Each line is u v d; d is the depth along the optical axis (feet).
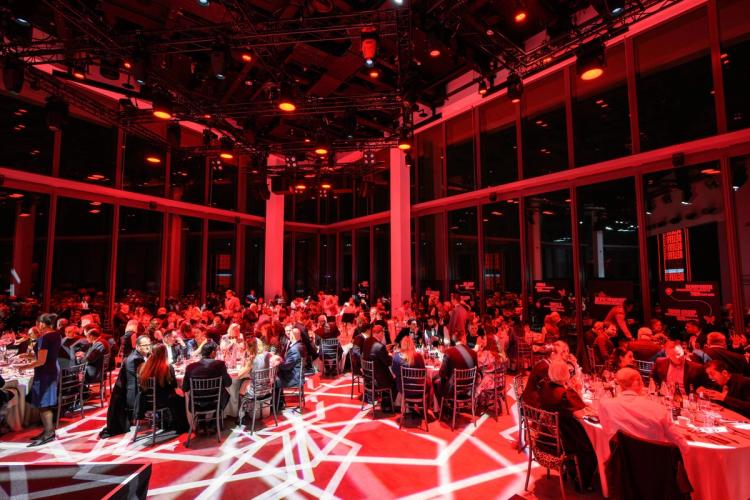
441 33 21.17
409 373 17.47
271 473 13.21
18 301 29.07
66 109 23.70
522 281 31.65
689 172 22.98
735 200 21.18
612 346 20.66
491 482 12.58
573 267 28.35
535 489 12.13
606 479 9.07
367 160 41.45
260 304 42.06
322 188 41.57
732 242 21.02
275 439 16.15
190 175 42.52
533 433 12.02
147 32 19.92
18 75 20.56
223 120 31.30
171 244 40.27
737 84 21.16
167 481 12.66
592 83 27.55
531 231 31.53
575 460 11.48
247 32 19.97
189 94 27.02
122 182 35.55
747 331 19.60
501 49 22.75
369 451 14.94
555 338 23.38
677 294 22.31
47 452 14.89
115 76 28.50
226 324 29.78
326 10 19.11
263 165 38.34
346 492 12.00
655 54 24.36
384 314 34.94
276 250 50.08
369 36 19.85
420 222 42.06
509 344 25.48
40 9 22.81
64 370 17.57
